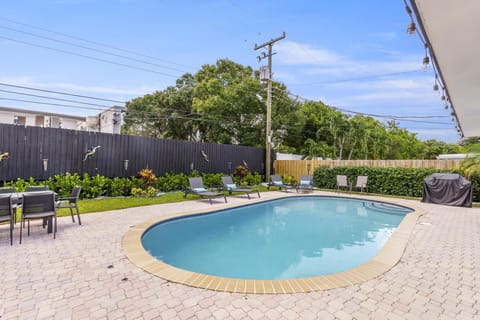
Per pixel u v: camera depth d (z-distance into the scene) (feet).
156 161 36.86
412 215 24.57
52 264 12.12
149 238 18.83
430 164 37.81
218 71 74.95
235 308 8.82
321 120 78.33
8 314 8.25
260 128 69.21
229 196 35.78
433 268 12.45
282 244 18.71
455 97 17.76
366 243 19.04
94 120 62.18
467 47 10.16
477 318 8.46
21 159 26.20
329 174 45.88
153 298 9.37
